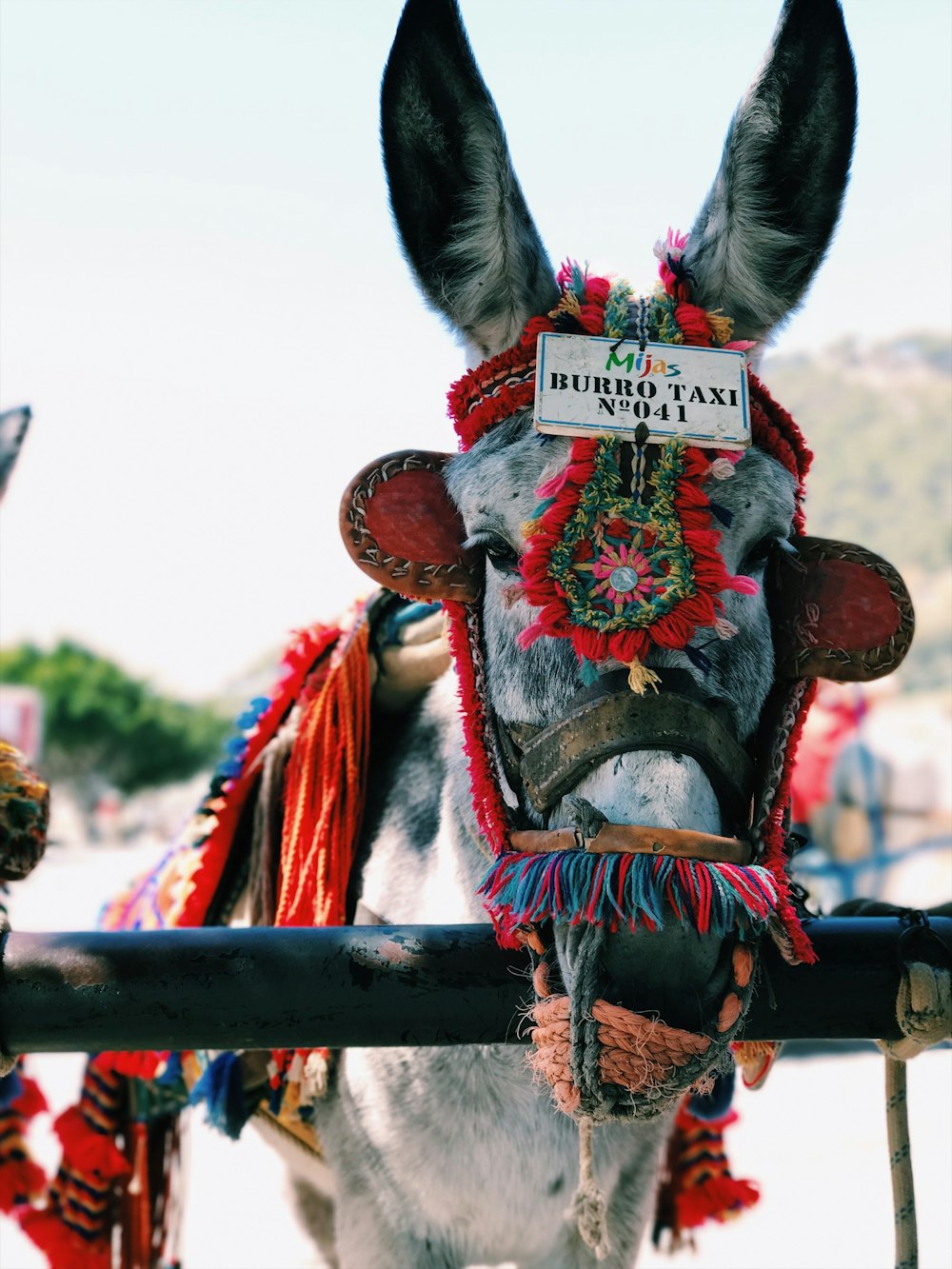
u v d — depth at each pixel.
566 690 2.04
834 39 2.21
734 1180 3.26
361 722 2.87
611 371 2.13
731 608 2.06
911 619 2.22
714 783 2.01
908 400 114.62
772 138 2.25
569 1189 2.51
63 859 30.03
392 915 2.69
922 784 14.24
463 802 2.47
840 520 96.81
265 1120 3.03
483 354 2.34
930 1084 7.11
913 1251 2.30
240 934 2.14
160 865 3.32
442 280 2.31
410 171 2.28
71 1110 3.29
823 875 8.90
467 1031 2.12
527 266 2.27
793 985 2.13
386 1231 2.60
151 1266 3.34
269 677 3.17
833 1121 6.30
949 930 2.20
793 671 2.22
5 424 2.87
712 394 2.13
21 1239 4.68
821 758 9.00
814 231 2.29
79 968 2.07
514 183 2.26
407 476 2.25
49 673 46.91
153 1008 2.07
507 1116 2.46
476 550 2.21
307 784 2.82
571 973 1.92
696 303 2.28
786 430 2.26
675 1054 1.84
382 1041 2.12
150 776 47.78
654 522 2.02
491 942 2.15
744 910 1.92
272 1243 4.89
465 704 2.21
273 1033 2.10
